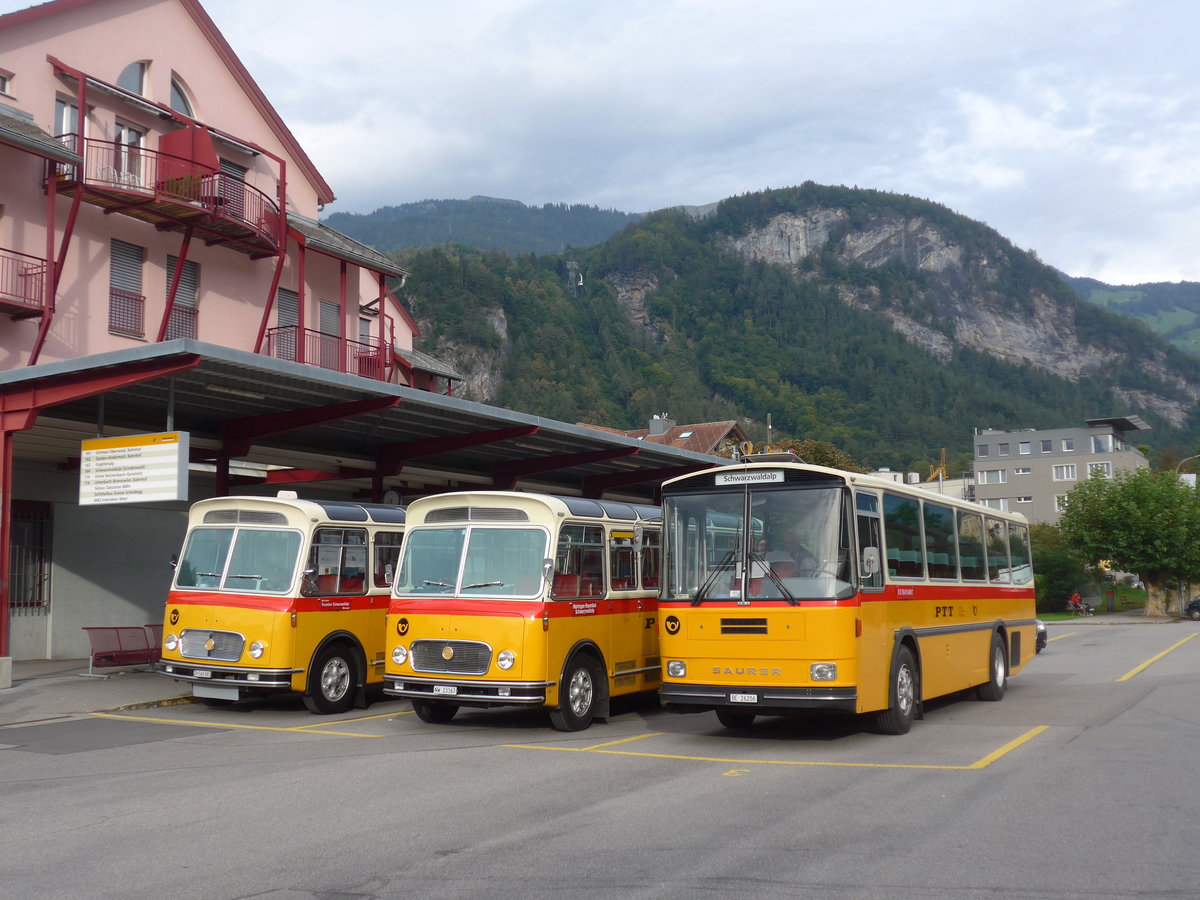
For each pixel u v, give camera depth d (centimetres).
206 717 1523
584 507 1439
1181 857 688
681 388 19312
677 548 1247
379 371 3359
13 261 2328
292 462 2531
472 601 1341
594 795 906
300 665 1500
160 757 1163
